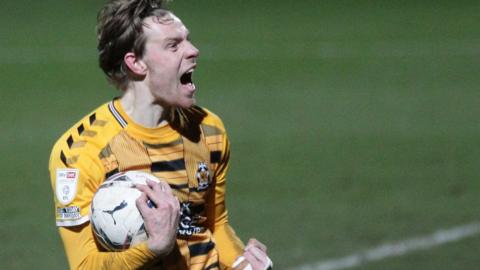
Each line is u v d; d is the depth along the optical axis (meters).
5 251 22.45
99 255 10.99
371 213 25.17
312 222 24.48
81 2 70.00
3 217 25.11
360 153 31.28
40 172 29.64
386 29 59.53
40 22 62.78
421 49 52.44
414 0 70.50
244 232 23.69
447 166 29.55
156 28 11.30
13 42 56.53
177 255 11.77
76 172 11.23
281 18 63.97
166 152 11.64
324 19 63.47
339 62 49.19
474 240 22.86
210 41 56.25
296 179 28.39
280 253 22.16
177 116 11.84
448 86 42.44
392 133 33.97
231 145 32.59
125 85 11.62
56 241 23.27
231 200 26.41
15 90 43.19
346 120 36.19
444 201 26.06
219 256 12.38
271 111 37.94
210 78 45.47
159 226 10.62
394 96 40.53
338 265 21.30
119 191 10.88
